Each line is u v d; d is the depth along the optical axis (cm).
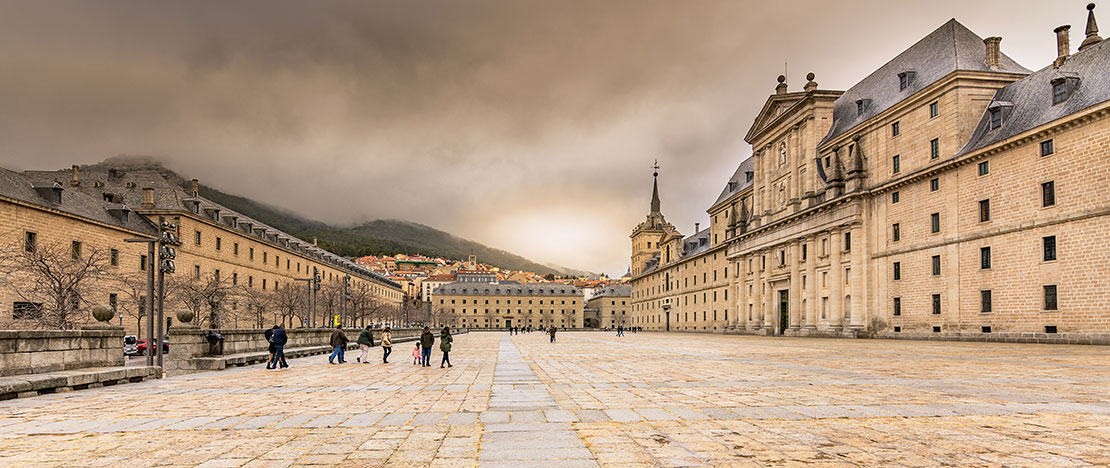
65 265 5362
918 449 792
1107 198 4028
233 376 2106
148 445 852
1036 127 4481
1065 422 987
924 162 5709
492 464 727
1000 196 4853
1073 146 4266
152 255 2106
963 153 5156
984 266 4994
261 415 1134
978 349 3662
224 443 864
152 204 7794
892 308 6041
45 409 1233
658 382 1706
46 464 736
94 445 852
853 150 6719
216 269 8481
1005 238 4788
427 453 791
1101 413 1074
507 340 6938
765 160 8700
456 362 2819
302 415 1130
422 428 978
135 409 1229
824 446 814
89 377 1659
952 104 5384
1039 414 1066
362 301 10312
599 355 3300
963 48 5769
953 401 1239
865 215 6438
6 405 1302
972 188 5131
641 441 856
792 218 7638
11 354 1538
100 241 6581
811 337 6981
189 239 7838
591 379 1836
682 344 5012
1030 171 4597
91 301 5875
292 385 1752
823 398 1304
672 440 862
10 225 5516
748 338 6988
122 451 812
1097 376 1789
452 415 1117
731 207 10388
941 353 3216
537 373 2106
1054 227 4378
